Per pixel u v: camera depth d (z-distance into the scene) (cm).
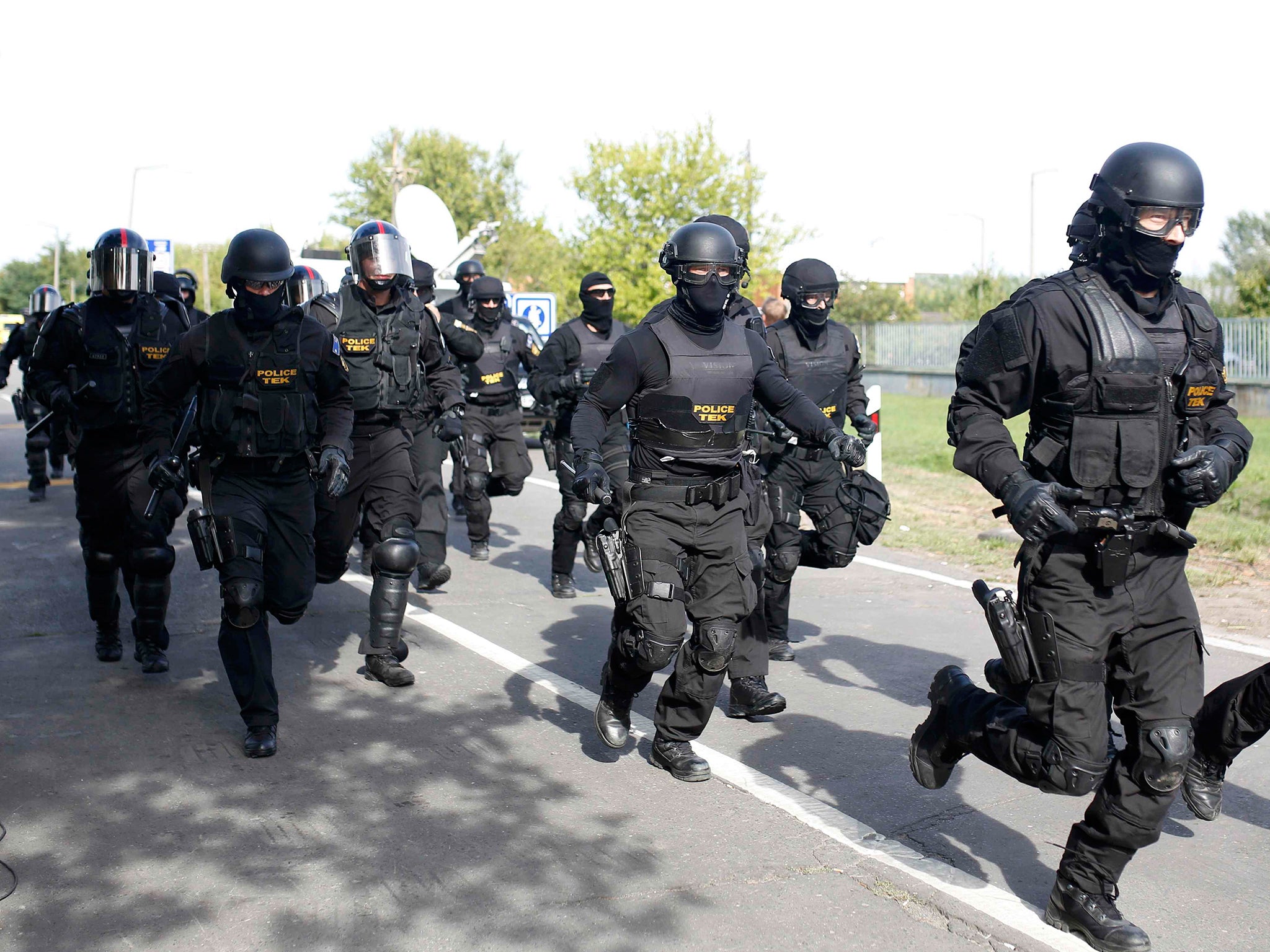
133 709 541
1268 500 1186
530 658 641
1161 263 323
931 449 1714
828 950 332
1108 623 327
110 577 614
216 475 495
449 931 340
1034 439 340
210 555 482
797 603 782
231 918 347
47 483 1259
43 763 472
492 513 1185
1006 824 422
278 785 452
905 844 404
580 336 809
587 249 2752
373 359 584
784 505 611
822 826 416
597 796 445
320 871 378
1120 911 358
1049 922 346
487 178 6150
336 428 512
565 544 788
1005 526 1073
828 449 451
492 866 382
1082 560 326
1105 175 328
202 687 577
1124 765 330
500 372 911
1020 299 336
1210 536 987
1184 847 406
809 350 613
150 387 498
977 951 333
